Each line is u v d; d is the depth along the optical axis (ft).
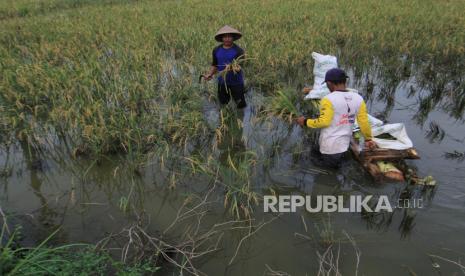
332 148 11.65
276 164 12.99
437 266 8.40
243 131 15.49
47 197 11.61
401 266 8.48
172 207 11.09
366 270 8.43
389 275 8.27
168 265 8.74
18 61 21.25
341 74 10.78
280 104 15.42
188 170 12.68
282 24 28.22
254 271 8.60
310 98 16.44
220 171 12.16
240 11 32.19
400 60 21.58
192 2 39.52
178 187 11.98
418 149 13.38
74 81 16.72
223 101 17.22
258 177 12.27
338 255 8.85
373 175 11.52
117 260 8.78
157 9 36.45
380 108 17.04
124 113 14.90
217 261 8.92
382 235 9.48
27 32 28.12
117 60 20.02
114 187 12.17
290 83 19.56
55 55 22.24
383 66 21.27
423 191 11.01
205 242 9.59
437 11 30.40
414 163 12.47
